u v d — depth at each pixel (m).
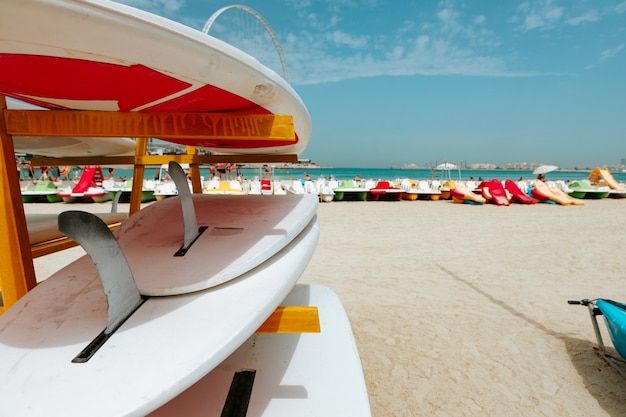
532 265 5.57
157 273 1.37
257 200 2.30
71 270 1.54
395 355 2.89
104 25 0.77
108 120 1.37
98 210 11.71
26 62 0.94
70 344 1.10
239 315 1.17
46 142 2.63
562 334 3.25
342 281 4.77
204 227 1.78
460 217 10.93
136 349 1.05
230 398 1.47
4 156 1.42
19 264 1.50
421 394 2.40
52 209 11.75
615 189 18.09
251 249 1.51
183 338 1.08
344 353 1.81
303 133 2.22
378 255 6.17
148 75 1.06
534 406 2.30
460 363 2.78
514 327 3.39
